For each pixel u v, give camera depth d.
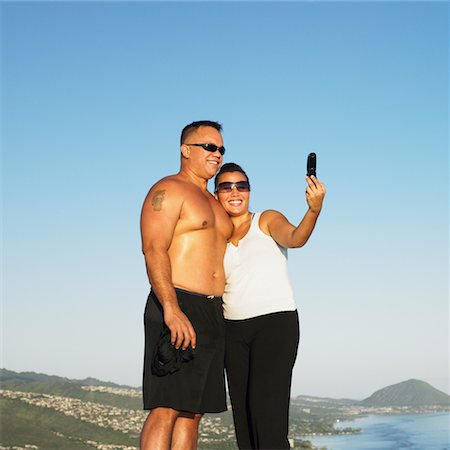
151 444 2.83
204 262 2.99
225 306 3.26
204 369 2.93
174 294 2.82
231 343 3.26
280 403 3.15
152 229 2.89
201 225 2.99
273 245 3.27
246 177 3.33
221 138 3.17
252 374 3.20
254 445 3.20
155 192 2.95
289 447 3.14
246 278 3.22
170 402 2.84
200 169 3.12
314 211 2.97
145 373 2.93
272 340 3.17
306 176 2.97
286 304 3.22
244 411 3.25
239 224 3.32
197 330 2.93
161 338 2.84
